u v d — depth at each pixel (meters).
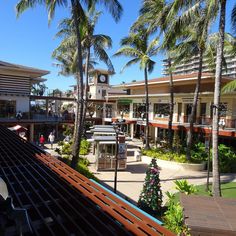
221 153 24.39
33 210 4.13
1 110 34.88
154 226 3.67
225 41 21.97
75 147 17.48
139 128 43.78
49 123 37.50
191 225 6.25
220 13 14.23
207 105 31.78
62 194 4.78
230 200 8.12
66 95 64.88
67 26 23.55
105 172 21.62
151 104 39.53
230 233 6.01
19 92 35.97
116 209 4.09
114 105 48.75
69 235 3.36
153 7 25.58
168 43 20.02
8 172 6.25
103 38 23.42
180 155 25.03
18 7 16.80
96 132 24.91
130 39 28.73
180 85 36.31
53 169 6.48
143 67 26.89
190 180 20.06
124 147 22.38
